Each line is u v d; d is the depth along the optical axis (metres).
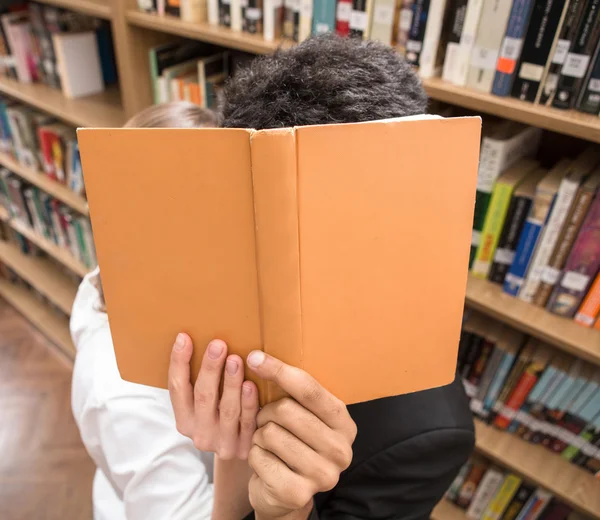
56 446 1.94
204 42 1.52
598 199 0.90
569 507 1.30
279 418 0.43
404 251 0.43
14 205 2.34
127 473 0.77
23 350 2.38
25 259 2.60
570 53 0.81
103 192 0.41
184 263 0.43
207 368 0.45
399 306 0.44
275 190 0.38
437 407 0.65
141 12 1.32
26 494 1.78
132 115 1.48
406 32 0.96
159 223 0.42
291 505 0.44
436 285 0.45
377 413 0.64
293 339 0.42
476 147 0.41
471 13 0.87
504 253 1.08
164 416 0.78
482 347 1.23
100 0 1.42
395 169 0.40
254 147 0.37
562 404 1.18
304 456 0.43
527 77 0.87
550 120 0.84
